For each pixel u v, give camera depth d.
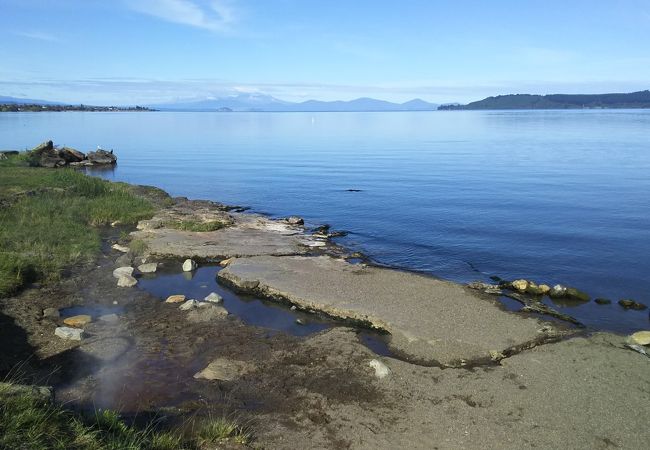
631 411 6.80
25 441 4.70
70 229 15.67
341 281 11.88
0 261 11.35
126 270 12.50
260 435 6.18
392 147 55.25
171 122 134.75
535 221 19.69
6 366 7.62
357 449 5.98
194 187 29.52
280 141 65.44
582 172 33.72
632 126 90.44
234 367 7.91
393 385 7.38
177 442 5.68
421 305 10.43
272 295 11.27
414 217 20.80
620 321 10.52
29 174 24.44
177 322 9.71
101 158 40.16
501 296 11.58
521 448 6.05
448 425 6.46
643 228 18.39
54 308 10.06
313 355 8.32
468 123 119.94
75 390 7.13
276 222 19.41
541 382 7.51
